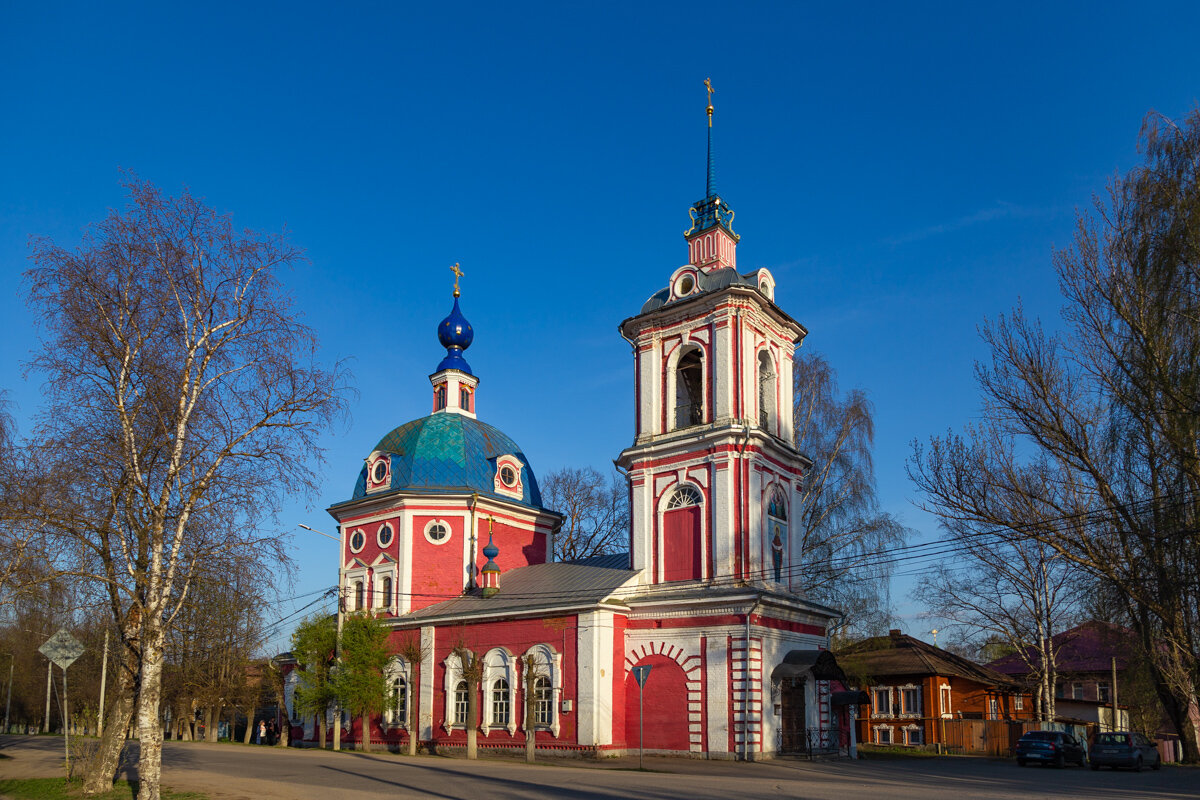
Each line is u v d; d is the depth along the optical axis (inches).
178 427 781.3
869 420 1779.0
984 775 1116.5
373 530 1784.0
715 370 1423.5
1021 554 1696.6
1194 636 1074.7
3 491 818.2
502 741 1409.9
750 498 1364.4
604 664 1332.4
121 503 812.0
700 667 1299.2
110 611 866.1
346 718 1695.4
